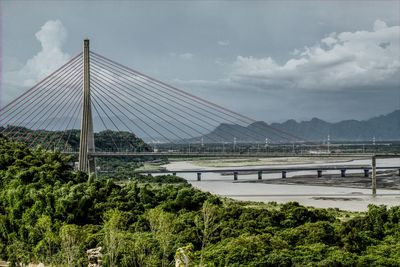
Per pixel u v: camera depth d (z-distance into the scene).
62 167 170.25
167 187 158.12
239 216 126.12
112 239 106.19
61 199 129.38
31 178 150.75
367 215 128.50
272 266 98.56
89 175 168.00
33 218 128.12
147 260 106.88
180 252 86.56
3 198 138.75
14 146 181.88
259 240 105.12
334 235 111.62
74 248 110.81
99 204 135.25
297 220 127.12
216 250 103.50
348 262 98.12
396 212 125.19
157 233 112.94
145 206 140.50
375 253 104.75
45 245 119.00
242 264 98.75
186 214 131.38
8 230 131.62
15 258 124.75
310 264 96.94
